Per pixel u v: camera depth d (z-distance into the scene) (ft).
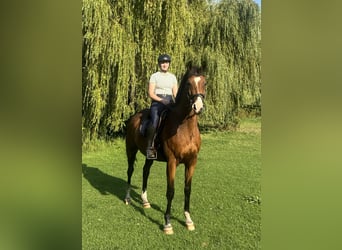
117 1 22.49
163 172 19.08
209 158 20.99
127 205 13.60
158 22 23.02
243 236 10.92
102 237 10.85
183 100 10.27
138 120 13.39
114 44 21.43
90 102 21.93
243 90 27.43
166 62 11.68
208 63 25.89
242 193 14.85
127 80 22.44
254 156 21.24
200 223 11.90
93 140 22.67
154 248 10.25
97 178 17.47
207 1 27.20
